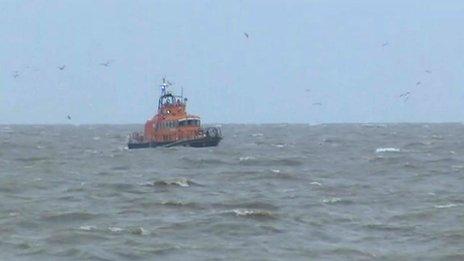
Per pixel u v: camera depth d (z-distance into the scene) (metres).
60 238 170.75
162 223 188.50
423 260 155.00
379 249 163.38
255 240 171.12
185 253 159.00
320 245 166.62
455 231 178.62
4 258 155.00
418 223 191.88
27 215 198.50
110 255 157.25
